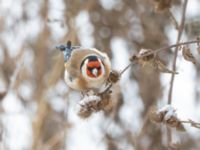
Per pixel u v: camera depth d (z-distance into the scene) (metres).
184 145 12.26
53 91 11.73
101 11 12.53
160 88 12.11
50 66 12.26
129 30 12.68
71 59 5.77
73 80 5.78
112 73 5.81
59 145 11.60
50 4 11.80
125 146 12.30
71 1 11.63
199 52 6.10
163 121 5.89
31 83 12.15
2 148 11.62
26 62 12.21
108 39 12.55
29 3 12.34
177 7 11.56
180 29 6.60
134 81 12.55
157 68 6.00
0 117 11.73
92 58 5.67
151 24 12.58
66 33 11.45
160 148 12.28
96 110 5.90
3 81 11.73
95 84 5.73
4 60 12.05
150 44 12.62
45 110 11.52
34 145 11.23
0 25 12.17
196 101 12.22
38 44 12.20
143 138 12.31
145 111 12.39
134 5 12.63
